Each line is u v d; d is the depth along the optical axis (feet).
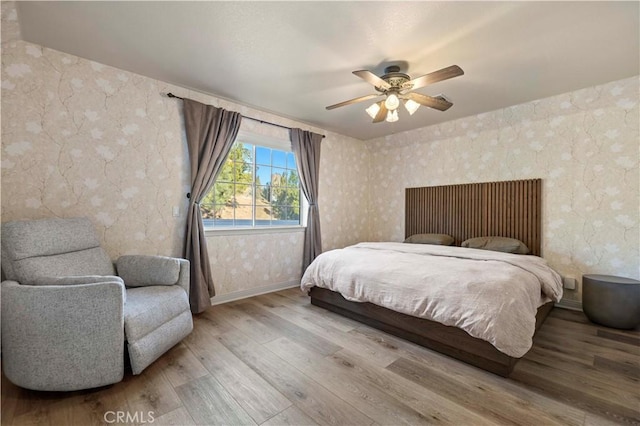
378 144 16.74
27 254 6.16
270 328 8.64
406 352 7.22
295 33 6.82
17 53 7.15
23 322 5.29
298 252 13.70
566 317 9.73
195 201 9.91
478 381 5.99
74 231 7.23
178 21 6.43
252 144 12.26
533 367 6.52
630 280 8.95
